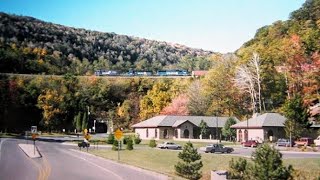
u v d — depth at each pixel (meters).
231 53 121.00
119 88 147.00
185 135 85.75
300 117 51.59
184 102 108.12
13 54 155.38
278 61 99.94
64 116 127.19
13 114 120.38
